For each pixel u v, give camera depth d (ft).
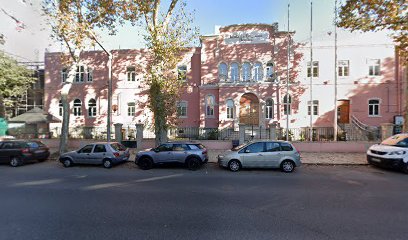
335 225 14.46
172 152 33.63
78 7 41.81
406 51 38.99
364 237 12.91
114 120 76.33
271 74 69.97
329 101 67.36
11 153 37.01
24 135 63.46
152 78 41.75
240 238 12.81
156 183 25.18
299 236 13.01
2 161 37.27
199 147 34.24
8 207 17.78
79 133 65.31
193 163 33.06
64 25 39.34
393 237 12.90
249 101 69.77
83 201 19.11
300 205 18.04
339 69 67.77
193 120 74.08
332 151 45.70
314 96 67.92
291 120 67.97
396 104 64.34
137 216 15.97
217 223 14.80
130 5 41.75
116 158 35.53
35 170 33.58
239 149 32.86
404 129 43.14
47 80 79.51
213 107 71.72
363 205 17.97
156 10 42.75
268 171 31.81
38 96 85.10
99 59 78.33
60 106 78.69
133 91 76.64
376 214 16.16
